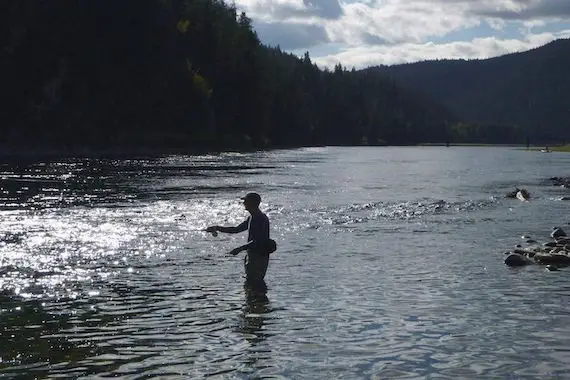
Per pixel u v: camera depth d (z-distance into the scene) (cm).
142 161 6838
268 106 15700
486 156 11794
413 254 1659
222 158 8044
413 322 1021
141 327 980
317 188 3759
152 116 11769
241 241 1822
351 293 1213
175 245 1742
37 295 1170
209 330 969
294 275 1377
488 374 796
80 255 1572
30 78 10312
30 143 9588
